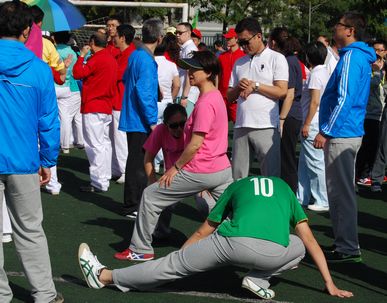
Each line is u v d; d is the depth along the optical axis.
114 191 10.63
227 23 36.00
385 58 12.23
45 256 5.71
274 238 5.71
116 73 10.46
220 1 35.00
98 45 10.34
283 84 7.91
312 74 9.19
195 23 18.20
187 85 11.79
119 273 6.12
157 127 7.34
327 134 7.10
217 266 5.85
